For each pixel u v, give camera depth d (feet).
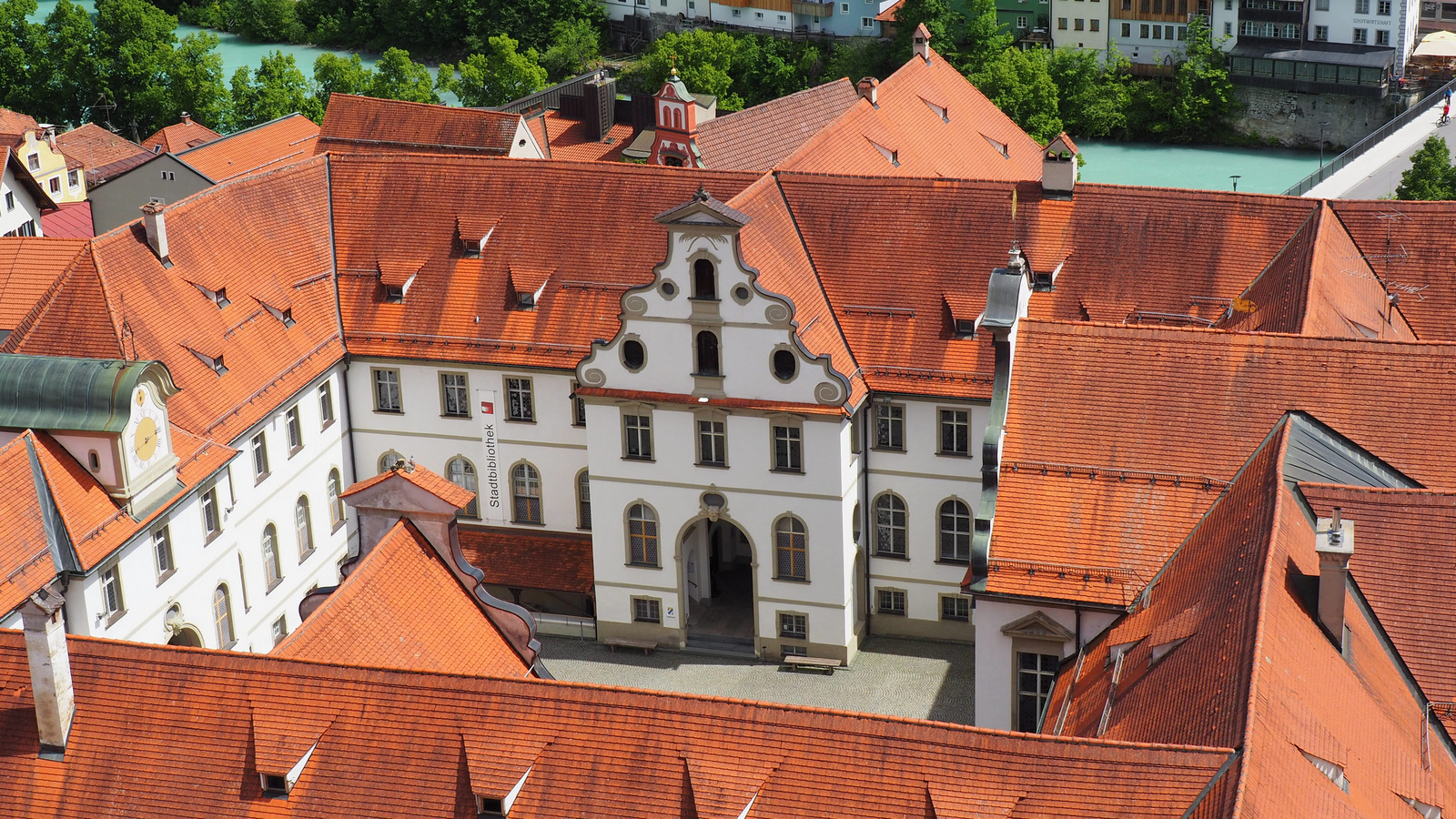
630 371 269.85
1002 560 214.48
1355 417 211.41
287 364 281.74
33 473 230.89
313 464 288.92
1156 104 602.85
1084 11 634.02
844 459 266.16
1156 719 170.60
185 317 270.26
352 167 306.76
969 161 352.49
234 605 265.75
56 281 262.88
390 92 556.51
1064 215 277.64
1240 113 598.34
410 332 292.81
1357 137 582.76
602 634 286.87
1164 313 270.05
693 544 288.51
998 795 154.92
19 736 176.24
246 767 171.01
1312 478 201.26
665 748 164.35
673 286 262.26
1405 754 168.14
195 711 173.78
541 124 413.80
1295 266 259.19
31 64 630.33
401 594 195.83
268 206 294.66
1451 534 188.24
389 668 172.14
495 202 297.33
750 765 161.99
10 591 220.64
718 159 352.08
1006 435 220.43
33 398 235.40
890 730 159.94
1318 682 166.61
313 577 290.97
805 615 276.00
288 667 173.88
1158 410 217.15
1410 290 269.85
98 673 176.55
